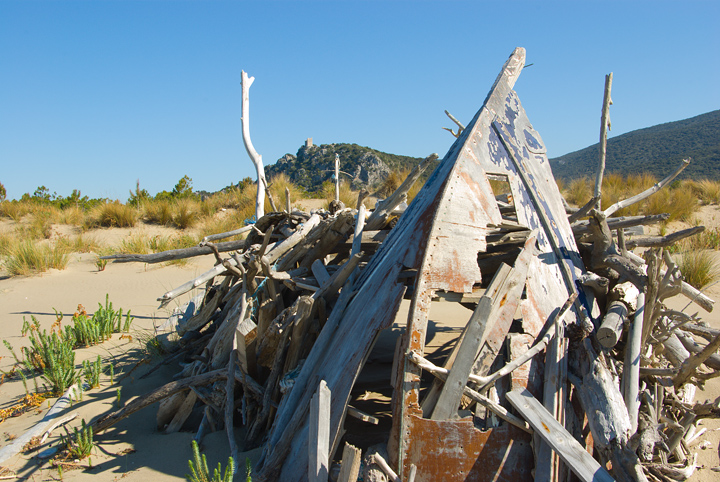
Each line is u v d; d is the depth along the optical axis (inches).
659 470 121.8
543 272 141.1
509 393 115.3
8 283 386.6
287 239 199.0
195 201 692.7
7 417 177.8
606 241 154.3
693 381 152.6
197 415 177.5
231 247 265.4
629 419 112.7
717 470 137.7
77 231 573.9
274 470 122.4
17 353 245.0
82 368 217.6
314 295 157.1
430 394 118.3
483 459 110.7
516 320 132.1
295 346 149.3
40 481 135.6
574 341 129.8
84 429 146.9
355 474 103.4
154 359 225.0
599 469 102.4
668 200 544.1
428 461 110.0
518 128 188.2
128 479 134.7
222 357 178.4
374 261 164.1
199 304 247.3
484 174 153.3
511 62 203.0
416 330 117.2
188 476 122.1
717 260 376.2
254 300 187.2
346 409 119.8
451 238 131.2
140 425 170.1
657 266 128.7
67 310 319.0
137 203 663.1
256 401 158.4
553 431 108.3
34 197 781.3
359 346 124.3
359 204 201.0
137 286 379.6
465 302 127.4
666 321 162.4
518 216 152.1
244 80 282.5
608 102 179.6
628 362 128.0
